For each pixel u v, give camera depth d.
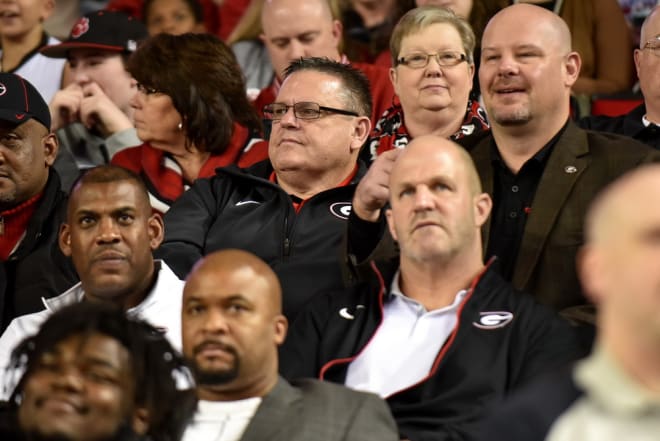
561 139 17.80
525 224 17.53
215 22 29.02
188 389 13.22
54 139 20.50
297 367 16.05
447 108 20.55
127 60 24.47
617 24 25.30
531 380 14.97
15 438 12.55
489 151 18.16
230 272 14.23
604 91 24.88
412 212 15.60
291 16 23.86
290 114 19.84
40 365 12.14
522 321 15.45
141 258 17.22
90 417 12.03
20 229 20.17
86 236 17.16
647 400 9.27
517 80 17.73
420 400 15.20
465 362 15.23
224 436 14.05
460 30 20.66
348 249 17.27
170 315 17.20
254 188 19.95
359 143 20.06
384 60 25.34
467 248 15.76
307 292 17.81
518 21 17.94
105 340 12.29
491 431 9.80
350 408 14.30
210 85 22.05
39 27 26.98
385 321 15.99
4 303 19.41
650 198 9.32
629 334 9.27
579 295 17.08
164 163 21.94
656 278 9.17
